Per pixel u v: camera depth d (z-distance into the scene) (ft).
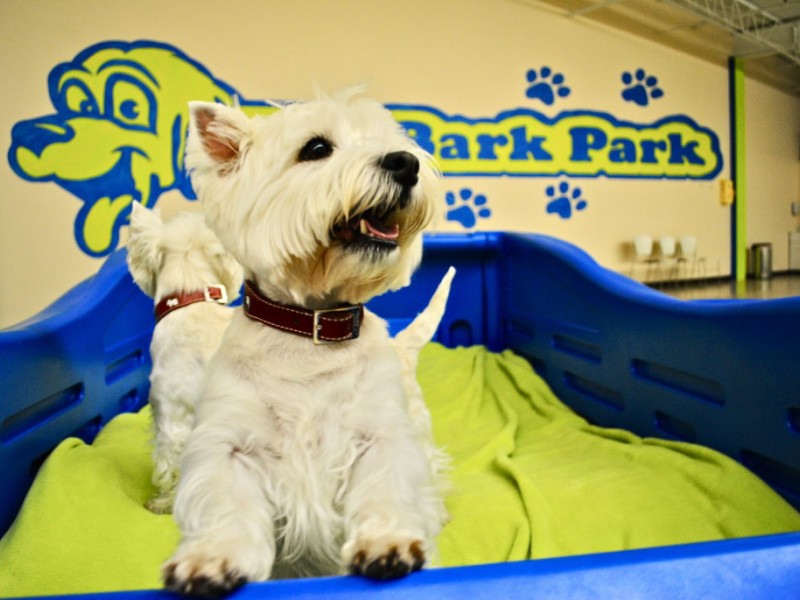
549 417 5.96
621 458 4.66
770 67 15.14
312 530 2.61
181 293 4.56
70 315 4.61
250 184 2.79
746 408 4.03
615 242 12.06
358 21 9.52
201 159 2.93
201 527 2.17
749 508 3.67
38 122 7.93
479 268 8.34
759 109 15.33
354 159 2.61
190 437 2.63
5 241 7.90
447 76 10.14
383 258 2.68
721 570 1.81
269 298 2.85
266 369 2.71
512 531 3.73
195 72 8.64
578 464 4.64
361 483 2.50
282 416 2.67
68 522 3.41
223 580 1.79
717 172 13.56
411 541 1.96
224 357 2.81
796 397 3.62
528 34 10.71
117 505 3.77
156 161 8.52
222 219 2.94
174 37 8.52
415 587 1.78
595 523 3.73
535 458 4.94
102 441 4.84
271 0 9.00
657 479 4.12
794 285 13.52
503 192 10.70
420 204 2.81
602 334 5.82
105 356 5.30
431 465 4.08
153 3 8.38
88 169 8.16
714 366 4.31
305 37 9.23
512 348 8.07
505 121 10.61
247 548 2.03
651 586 1.77
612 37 11.64
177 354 4.34
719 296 11.87
